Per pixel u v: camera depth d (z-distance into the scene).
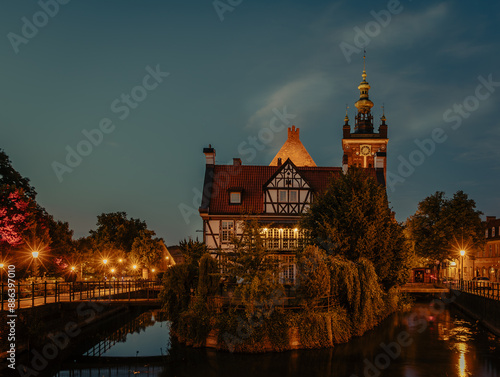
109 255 64.62
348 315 25.12
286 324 22.58
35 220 38.44
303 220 32.72
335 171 45.53
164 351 24.34
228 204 42.00
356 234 29.48
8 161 41.91
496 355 21.92
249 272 24.02
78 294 33.31
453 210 51.06
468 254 51.06
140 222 71.69
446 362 20.77
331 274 24.78
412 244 47.69
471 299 32.81
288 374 19.19
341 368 19.88
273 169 45.41
